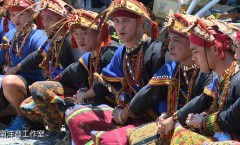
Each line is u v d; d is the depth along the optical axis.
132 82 9.12
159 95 8.35
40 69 11.98
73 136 9.43
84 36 10.05
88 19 10.02
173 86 8.13
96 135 8.65
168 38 8.32
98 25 9.70
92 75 10.31
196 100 7.53
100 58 10.09
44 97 10.71
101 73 9.93
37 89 10.73
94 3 18.36
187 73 8.01
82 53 10.98
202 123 7.13
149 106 8.54
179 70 8.09
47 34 11.20
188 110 7.57
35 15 11.88
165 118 8.09
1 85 12.22
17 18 12.25
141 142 7.94
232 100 6.93
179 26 7.73
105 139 8.49
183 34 7.75
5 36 12.98
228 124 6.85
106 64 10.02
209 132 7.37
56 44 11.16
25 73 12.15
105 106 9.79
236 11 16.12
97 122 9.29
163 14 13.91
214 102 7.23
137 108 8.56
